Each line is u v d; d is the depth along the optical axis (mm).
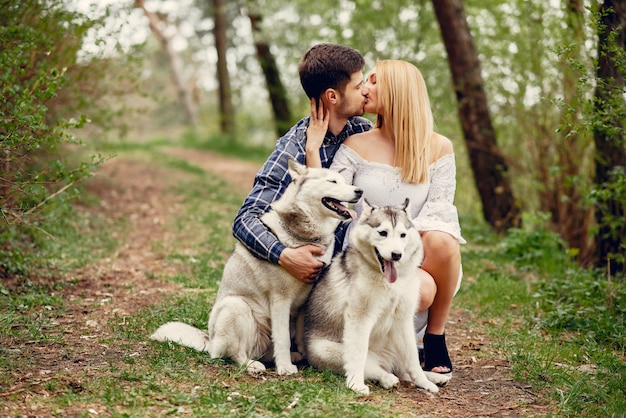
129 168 16422
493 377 4160
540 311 5832
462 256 8312
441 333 4141
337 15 13938
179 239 9055
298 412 3277
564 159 8680
